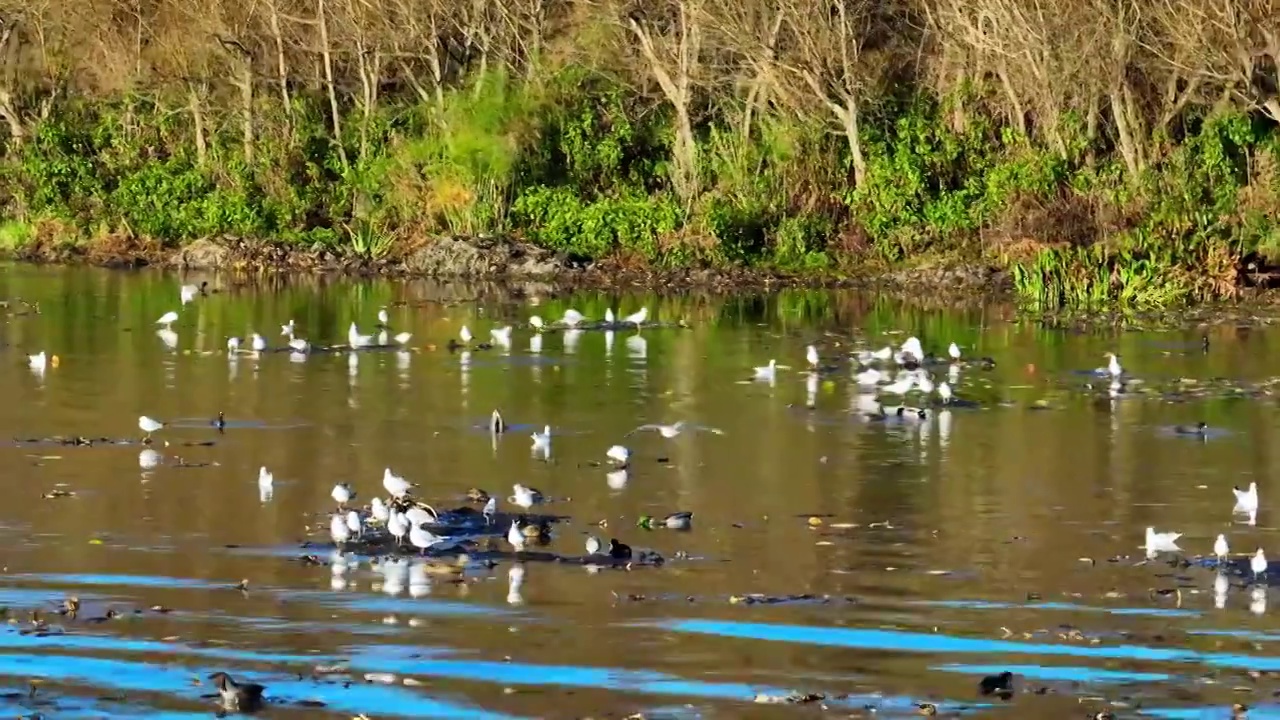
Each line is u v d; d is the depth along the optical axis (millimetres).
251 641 16234
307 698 14820
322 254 56312
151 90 63781
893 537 20375
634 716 14453
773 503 22031
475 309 44062
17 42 65750
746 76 57781
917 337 38750
